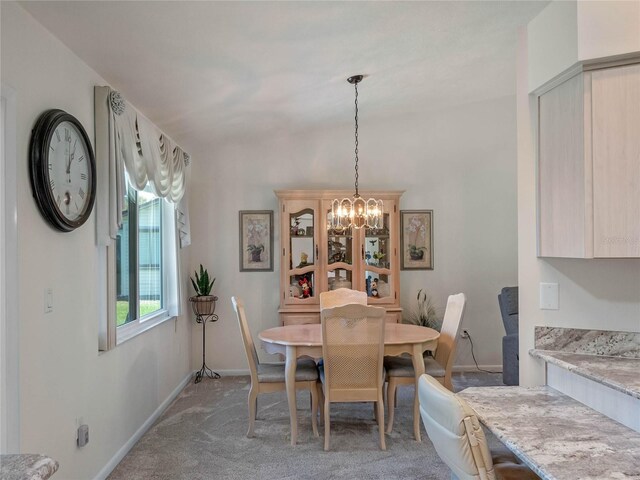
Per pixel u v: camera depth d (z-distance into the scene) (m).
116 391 2.81
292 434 3.02
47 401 2.05
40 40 2.06
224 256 4.84
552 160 1.88
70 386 2.26
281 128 4.56
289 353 3.05
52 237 2.12
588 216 1.68
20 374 1.86
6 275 1.79
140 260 3.58
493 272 4.96
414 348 3.08
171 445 3.04
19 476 0.95
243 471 2.66
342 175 4.90
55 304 2.14
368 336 2.88
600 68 1.68
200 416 3.58
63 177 2.16
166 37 2.31
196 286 4.61
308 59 2.96
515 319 4.14
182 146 4.54
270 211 4.86
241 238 4.84
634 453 1.30
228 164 4.85
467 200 4.97
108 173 2.60
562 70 1.77
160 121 3.56
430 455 2.85
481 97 4.78
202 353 4.79
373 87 3.83
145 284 3.70
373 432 3.21
